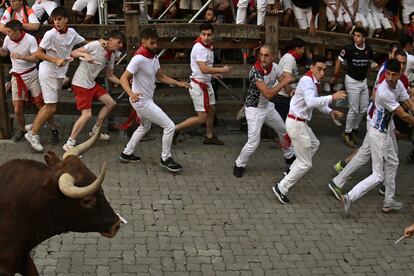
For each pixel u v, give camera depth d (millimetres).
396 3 10648
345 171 6746
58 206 3768
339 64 8422
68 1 9922
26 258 4000
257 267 5496
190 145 8438
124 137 8539
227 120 9477
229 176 7449
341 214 6598
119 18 9898
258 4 8797
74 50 7484
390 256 5777
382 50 8953
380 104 6191
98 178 3492
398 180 7633
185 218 6352
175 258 5586
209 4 9891
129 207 6535
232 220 6355
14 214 3756
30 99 8305
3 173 3832
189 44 8641
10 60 8148
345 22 10008
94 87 7691
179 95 9336
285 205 6750
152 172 7461
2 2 9211
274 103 8008
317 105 6199
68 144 7688
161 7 10406
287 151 7621
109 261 5488
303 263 5594
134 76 7035
